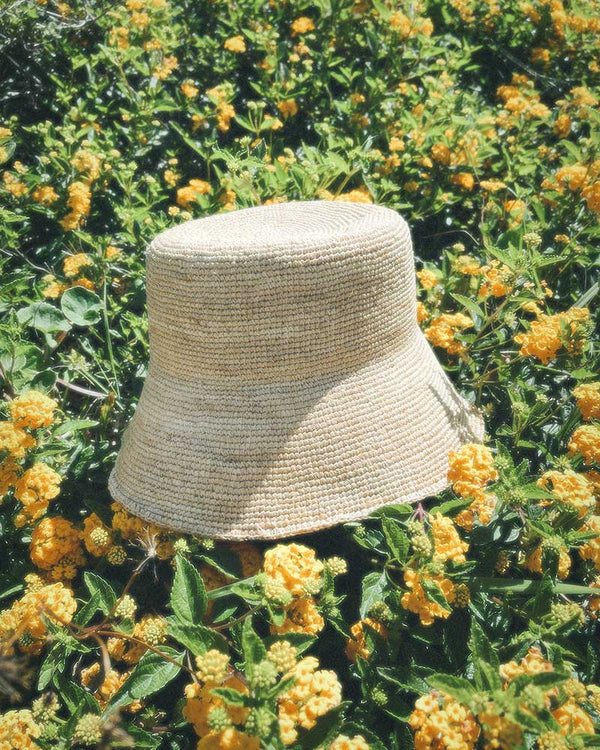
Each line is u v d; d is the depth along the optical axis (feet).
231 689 1.33
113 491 1.80
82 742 1.45
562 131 3.01
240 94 3.24
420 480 1.76
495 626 1.65
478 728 1.39
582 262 2.36
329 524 1.68
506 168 2.98
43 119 3.10
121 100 3.10
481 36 3.63
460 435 1.89
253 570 1.75
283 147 2.92
